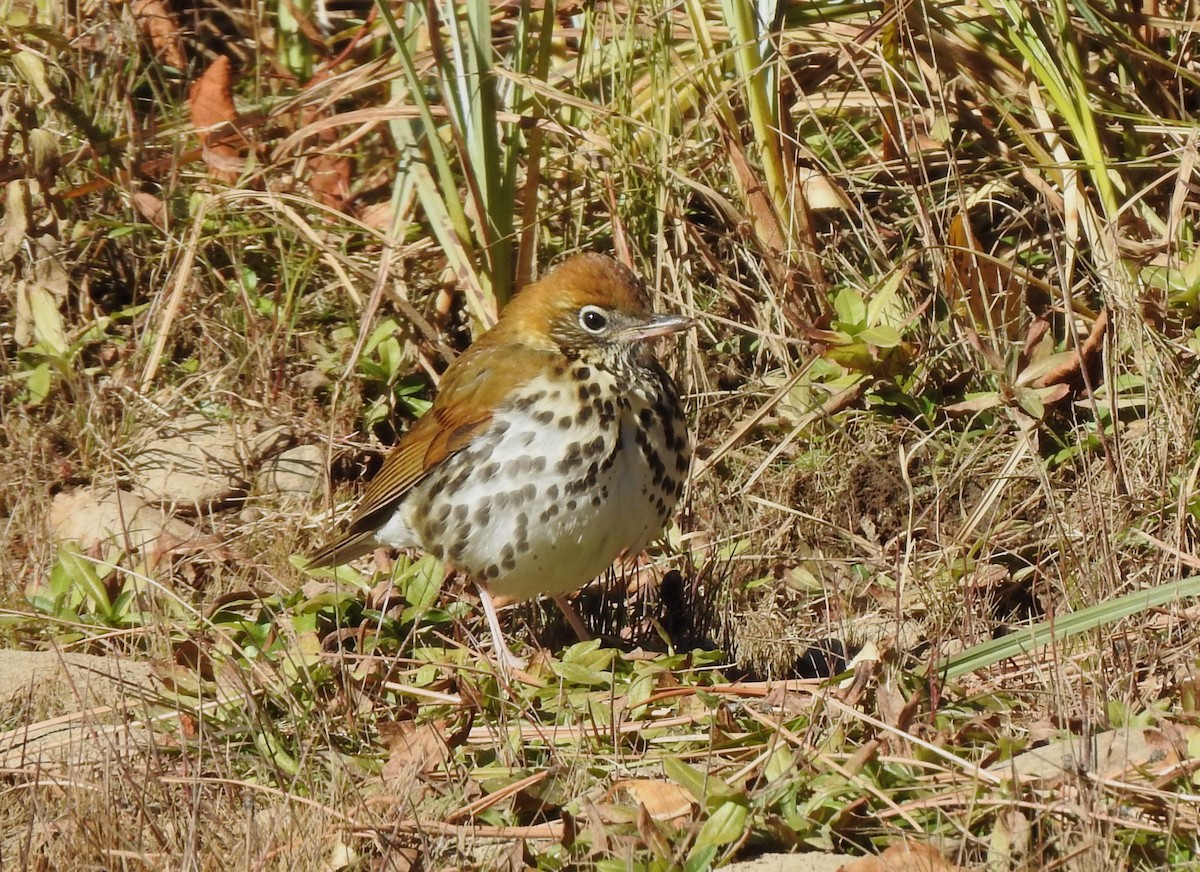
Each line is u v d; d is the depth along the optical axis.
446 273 13.56
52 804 8.15
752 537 11.73
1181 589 8.83
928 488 11.80
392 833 7.73
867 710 8.82
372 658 9.83
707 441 12.63
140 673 9.88
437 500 10.22
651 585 11.55
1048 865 6.88
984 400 11.95
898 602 9.57
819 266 12.82
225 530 12.17
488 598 10.38
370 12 16.20
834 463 12.10
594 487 9.77
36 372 13.12
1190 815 7.18
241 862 7.42
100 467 12.62
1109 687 8.71
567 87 14.18
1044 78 12.73
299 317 13.70
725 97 12.69
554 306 9.84
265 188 14.34
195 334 13.75
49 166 13.80
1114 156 13.41
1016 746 8.05
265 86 15.88
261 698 9.23
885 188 13.40
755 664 10.48
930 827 7.49
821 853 7.42
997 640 9.03
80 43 15.12
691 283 13.24
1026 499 11.41
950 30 13.63
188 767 8.38
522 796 8.02
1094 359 11.98
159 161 14.52
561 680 9.58
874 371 12.38
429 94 13.87
